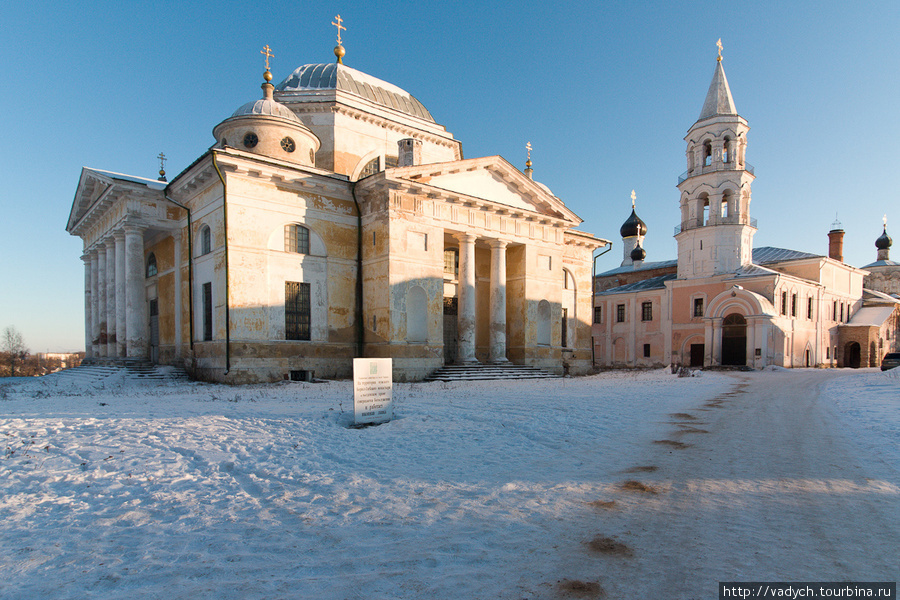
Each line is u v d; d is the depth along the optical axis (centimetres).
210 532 536
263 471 766
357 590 402
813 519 562
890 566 442
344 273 2667
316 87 3200
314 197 2575
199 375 2470
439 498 644
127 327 2614
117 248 2717
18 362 7462
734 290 4506
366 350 2650
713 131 4853
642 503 620
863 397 1827
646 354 5438
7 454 818
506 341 3212
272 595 394
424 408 1408
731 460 841
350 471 777
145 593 399
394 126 3284
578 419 1254
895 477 732
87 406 1470
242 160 2289
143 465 783
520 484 702
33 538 520
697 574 427
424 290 2659
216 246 2348
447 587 407
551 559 461
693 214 5047
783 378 3131
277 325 2409
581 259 3750
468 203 2844
